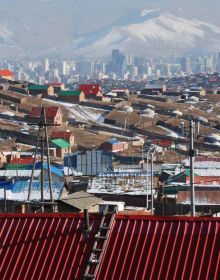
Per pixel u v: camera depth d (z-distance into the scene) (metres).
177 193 157.88
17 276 63.03
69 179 175.50
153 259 61.41
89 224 65.31
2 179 174.38
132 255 62.16
